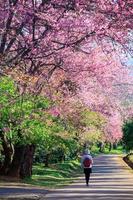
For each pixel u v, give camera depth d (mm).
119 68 36875
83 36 17406
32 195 27406
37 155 66938
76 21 17062
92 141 68938
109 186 35812
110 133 68375
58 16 17016
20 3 16578
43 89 30312
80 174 57188
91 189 32781
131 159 81312
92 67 30078
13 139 34188
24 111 24062
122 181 41750
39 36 18250
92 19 16703
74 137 47688
